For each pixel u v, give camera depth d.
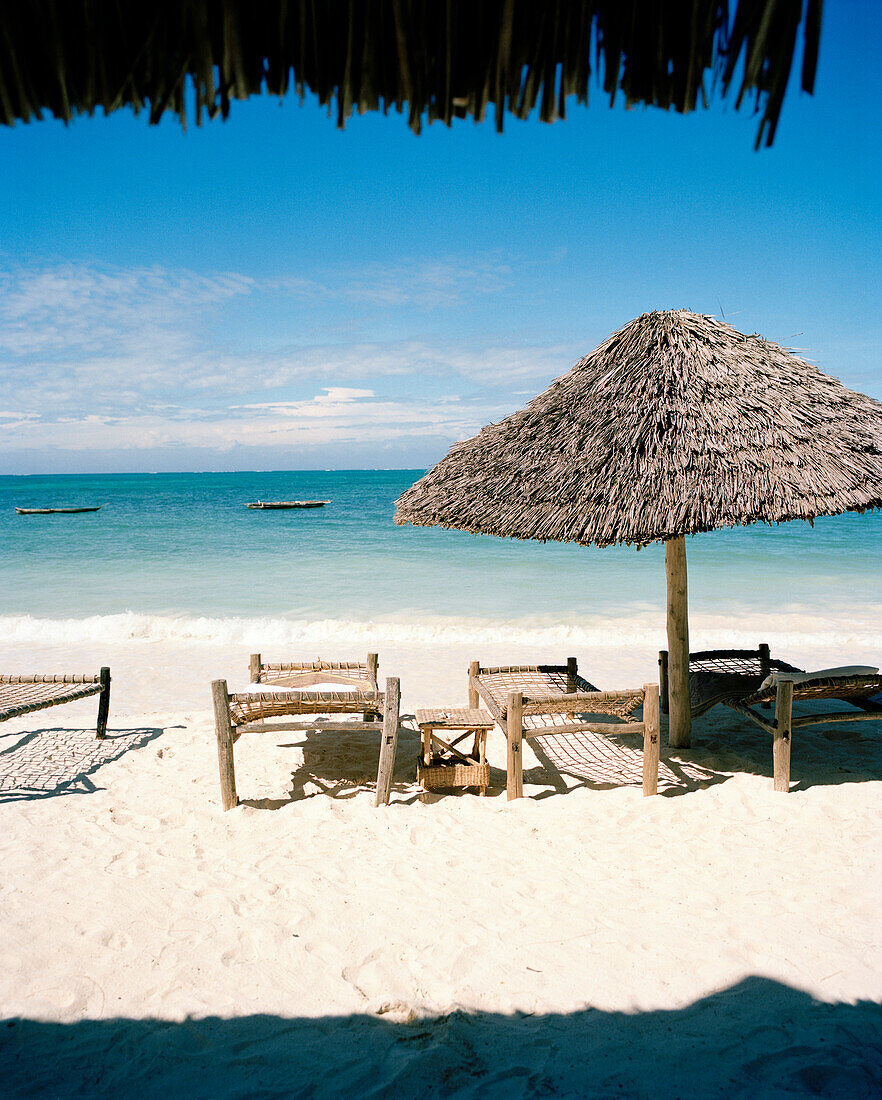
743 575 16.06
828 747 5.57
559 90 1.02
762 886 3.49
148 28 0.94
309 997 2.76
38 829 4.18
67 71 0.94
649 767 4.60
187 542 24.11
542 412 5.25
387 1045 2.51
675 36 0.98
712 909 3.30
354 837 4.07
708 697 5.60
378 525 30.86
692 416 4.44
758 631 10.70
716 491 4.08
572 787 4.87
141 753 5.51
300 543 23.62
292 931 3.16
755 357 4.95
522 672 6.02
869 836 3.99
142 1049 2.50
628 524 4.08
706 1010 2.66
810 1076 2.35
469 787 4.84
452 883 3.55
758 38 0.93
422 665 8.43
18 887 3.51
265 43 0.98
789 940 3.06
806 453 4.30
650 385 4.64
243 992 2.79
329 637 9.97
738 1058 2.43
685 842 3.97
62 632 10.16
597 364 5.23
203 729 6.11
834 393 4.94
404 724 6.32
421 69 1.02
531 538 4.45
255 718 4.65
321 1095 2.30
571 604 12.98
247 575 16.86
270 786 4.89
